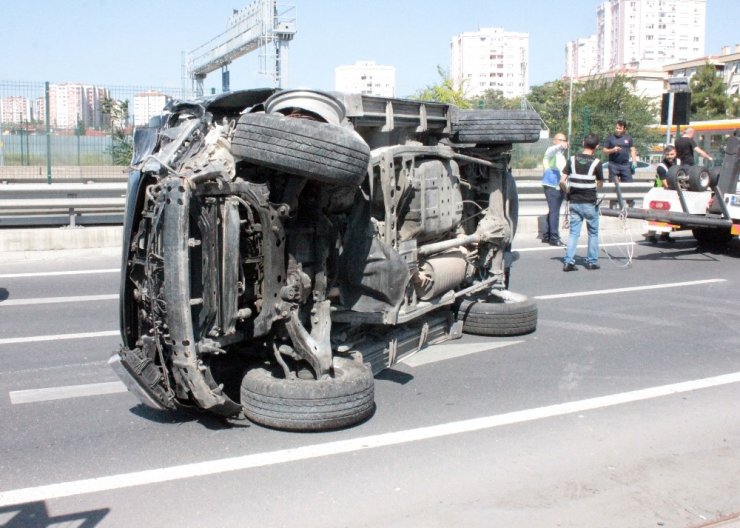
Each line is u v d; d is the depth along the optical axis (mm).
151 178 5352
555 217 15148
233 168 5172
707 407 5969
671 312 9414
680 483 4637
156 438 5203
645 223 17578
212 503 4277
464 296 8164
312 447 5047
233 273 4945
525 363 7105
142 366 5230
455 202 7215
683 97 15688
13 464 4789
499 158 8008
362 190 5773
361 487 4492
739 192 13547
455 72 128625
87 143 18781
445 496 4402
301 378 5406
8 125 18172
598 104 34781
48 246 13102
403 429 5395
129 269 5418
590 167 12109
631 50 144125
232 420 5449
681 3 142625
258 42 24562
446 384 6438
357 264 5785
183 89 19156
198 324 4980
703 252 14578
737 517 4230
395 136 6773
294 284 5262
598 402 6039
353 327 6215
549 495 4441
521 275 11906
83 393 6180
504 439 5254
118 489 4441
